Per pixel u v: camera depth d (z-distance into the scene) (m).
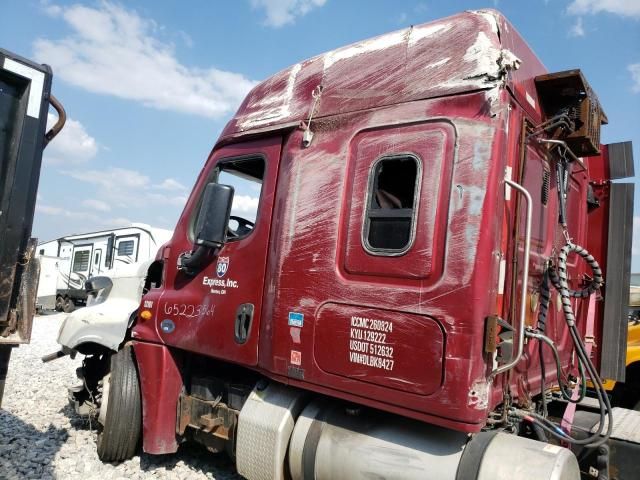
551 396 3.79
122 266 5.84
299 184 3.53
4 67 3.07
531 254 3.30
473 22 3.03
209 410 4.20
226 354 3.81
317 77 3.72
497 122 2.81
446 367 2.69
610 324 4.50
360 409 3.26
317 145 3.51
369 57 3.45
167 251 4.61
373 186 3.17
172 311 4.32
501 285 2.85
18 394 6.98
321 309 3.23
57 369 8.85
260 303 3.67
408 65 3.22
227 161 4.23
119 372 4.63
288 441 3.49
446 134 2.93
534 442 2.77
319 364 3.19
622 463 3.21
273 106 3.98
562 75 3.19
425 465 2.85
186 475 4.39
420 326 2.80
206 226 3.85
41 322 17.58
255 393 3.79
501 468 2.63
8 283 3.13
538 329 3.34
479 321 2.66
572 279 4.21
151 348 4.42
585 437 3.33
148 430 4.32
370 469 3.00
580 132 3.42
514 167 2.98
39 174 3.30
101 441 4.58
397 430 3.08
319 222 3.36
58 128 3.39
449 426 2.67
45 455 4.76
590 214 4.73
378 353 2.94
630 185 4.52
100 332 5.04
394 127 3.15
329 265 3.25
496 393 2.90
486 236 2.71
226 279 3.93
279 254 3.53
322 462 3.22
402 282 2.93
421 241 2.89
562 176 3.77
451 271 2.75
